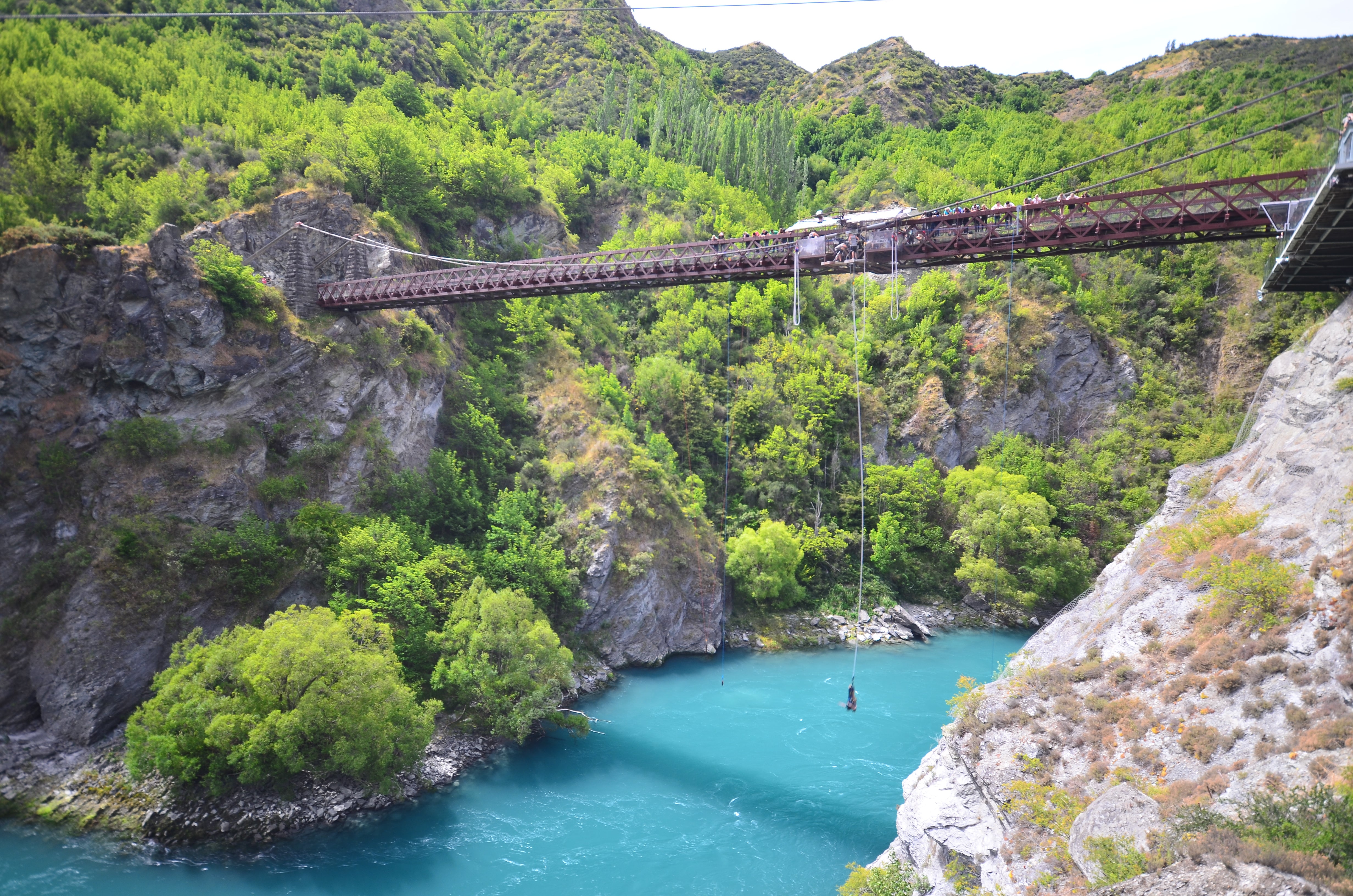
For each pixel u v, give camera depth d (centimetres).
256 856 3988
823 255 4925
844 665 7156
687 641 7462
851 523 9244
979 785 2919
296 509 5916
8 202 6488
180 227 6769
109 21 9975
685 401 9406
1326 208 3002
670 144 15212
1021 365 10250
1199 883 1947
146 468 5353
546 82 18362
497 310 8712
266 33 11956
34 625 4866
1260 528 3072
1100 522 9188
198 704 4200
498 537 6625
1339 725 2253
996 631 8331
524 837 4269
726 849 4191
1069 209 4653
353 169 8162
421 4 17750
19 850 3938
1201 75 17762
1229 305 10769
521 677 5128
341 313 6769
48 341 5206
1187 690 2734
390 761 4450
